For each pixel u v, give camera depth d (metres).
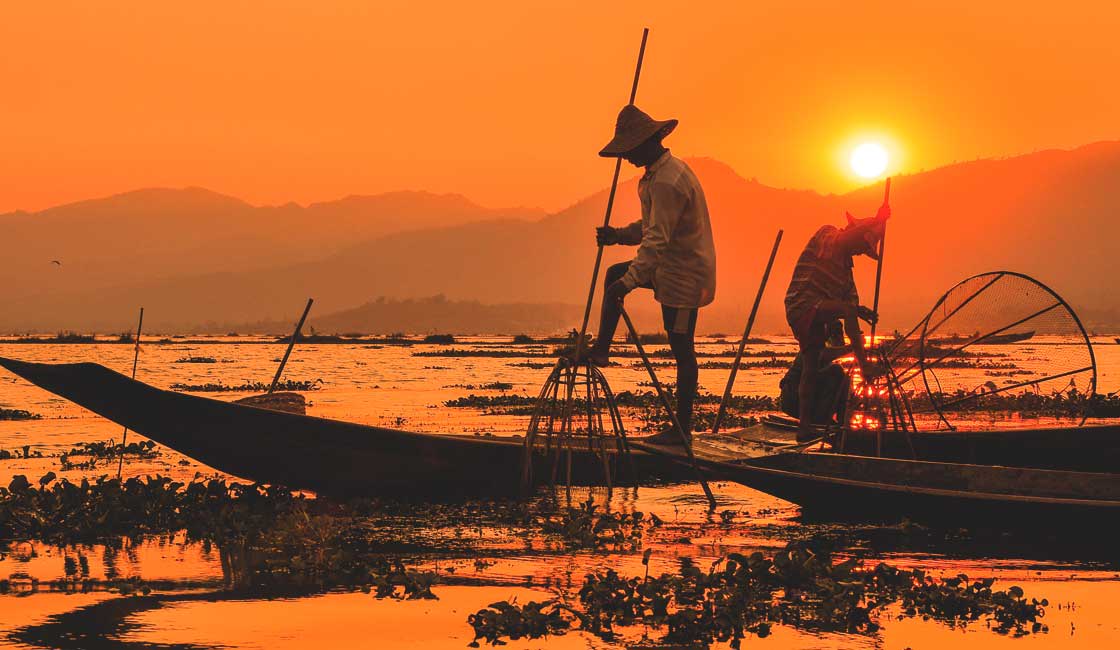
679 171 23.53
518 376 102.69
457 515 23.00
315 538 20.23
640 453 26.39
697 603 16.00
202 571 18.00
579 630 14.80
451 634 14.53
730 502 24.83
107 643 13.97
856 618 15.36
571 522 21.36
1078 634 14.62
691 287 23.81
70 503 22.42
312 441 23.44
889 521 21.91
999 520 20.39
